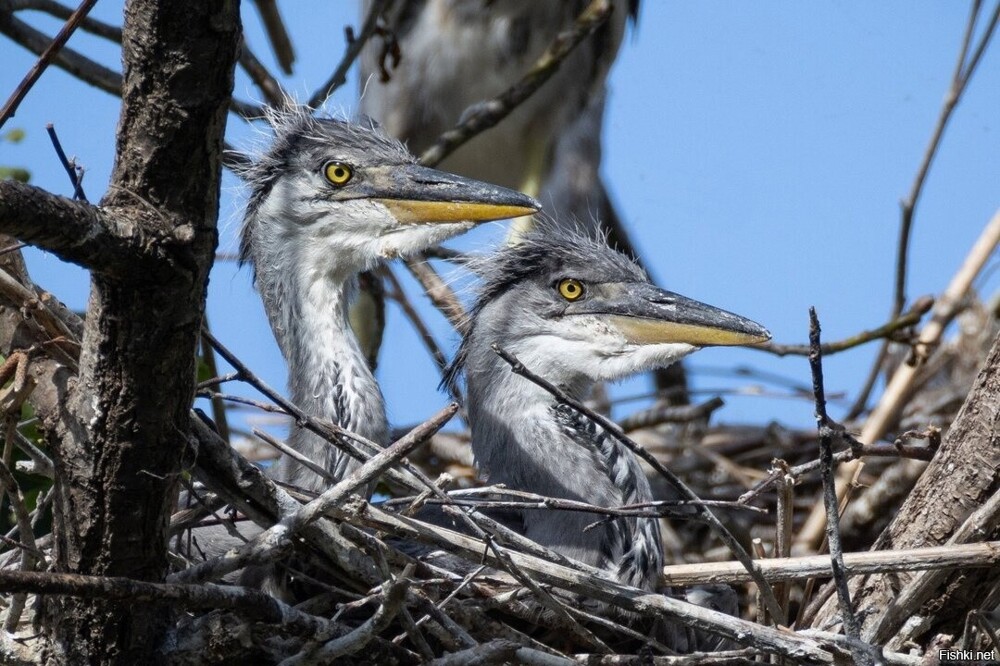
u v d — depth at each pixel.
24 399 6.28
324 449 8.87
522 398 9.70
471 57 13.91
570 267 9.84
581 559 9.09
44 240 5.33
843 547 10.47
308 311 9.44
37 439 8.04
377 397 9.30
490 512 9.51
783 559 7.70
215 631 6.40
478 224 9.52
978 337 12.28
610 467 9.51
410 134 14.08
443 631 6.92
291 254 9.57
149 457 6.07
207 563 6.37
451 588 7.38
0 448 7.79
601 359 9.66
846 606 6.58
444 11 13.87
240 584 7.96
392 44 11.16
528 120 13.91
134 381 5.89
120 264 5.51
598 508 7.27
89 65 10.45
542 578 7.31
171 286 5.65
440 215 9.52
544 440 9.51
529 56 13.89
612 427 6.98
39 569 6.69
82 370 6.04
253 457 11.40
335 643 6.25
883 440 11.07
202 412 7.12
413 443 6.40
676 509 9.54
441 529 7.24
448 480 7.47
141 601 5.61
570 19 13.88
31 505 8.50
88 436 6.06
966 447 7.64
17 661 6.54
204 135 5.52
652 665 7.28
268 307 9.68
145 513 6.18
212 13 5.32
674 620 7.29
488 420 9.77
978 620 7.19
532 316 9.82
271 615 6.19
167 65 5.39
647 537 8.94
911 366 10.51
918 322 10.79
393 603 6.11
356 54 10.69
